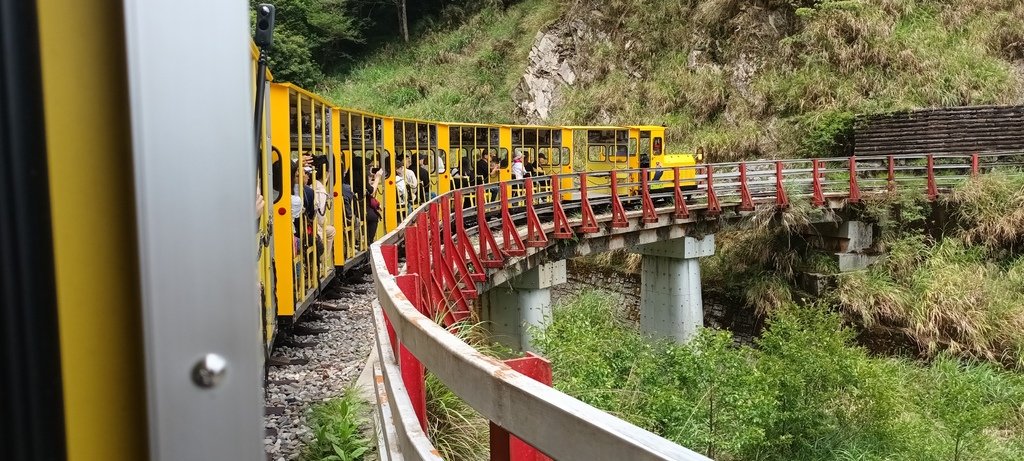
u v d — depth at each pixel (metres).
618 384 9.81
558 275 15.51
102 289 0.88
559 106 33.94
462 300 8.89
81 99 0.86
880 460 9.84
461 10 42.38
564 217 13.98
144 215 0.87
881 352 17.80
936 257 18.72
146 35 0.87
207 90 0.89
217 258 0.90
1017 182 19.27
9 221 0.84
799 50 28.41
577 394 8.32
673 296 18.48
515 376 1.77
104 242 0.87
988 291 17.66
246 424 0.92
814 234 20.02
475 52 39.09
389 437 3.25
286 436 5.27
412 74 39.31
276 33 38.72
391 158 13.16
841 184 20.91
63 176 0.86
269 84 6.47
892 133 23.92
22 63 0.84
